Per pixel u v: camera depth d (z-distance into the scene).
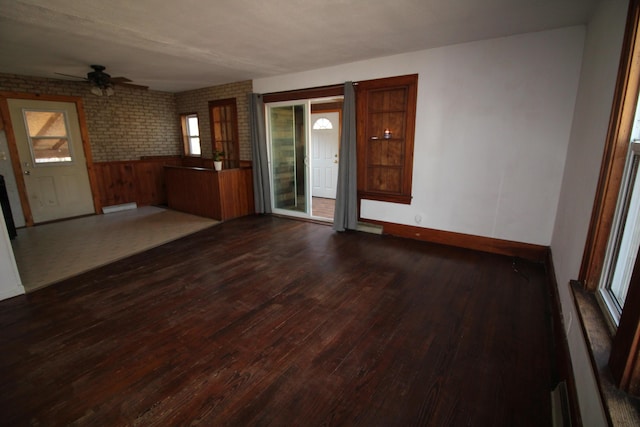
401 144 4.16
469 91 3.48
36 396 1.68
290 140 5.34
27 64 4.21
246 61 4.12
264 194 5.62
